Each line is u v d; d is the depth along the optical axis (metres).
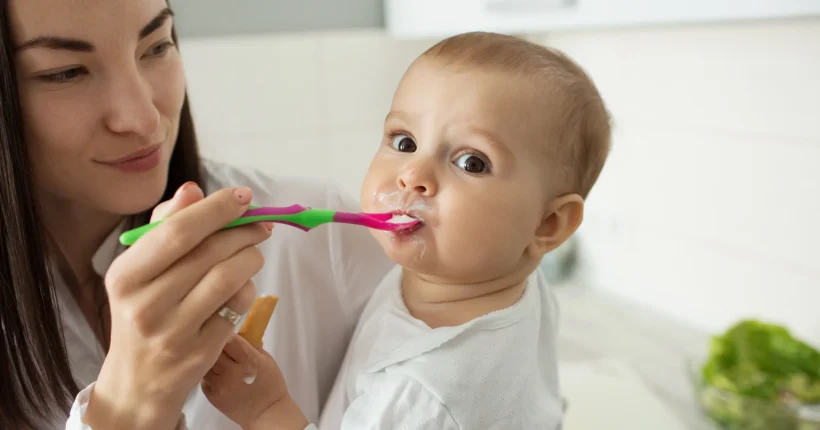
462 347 0.65
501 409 0.65
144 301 0.52
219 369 0.65
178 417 0.58
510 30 1.42
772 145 1.36
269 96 1.80
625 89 1.69
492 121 0.64
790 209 1.35
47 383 0.72
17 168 0.66
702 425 1.30
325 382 0.91
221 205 0.53
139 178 0.72
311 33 1.83
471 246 0.64
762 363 1.30
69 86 0.66
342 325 0.93
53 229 0.80
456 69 0.67
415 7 1.74
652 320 1.70
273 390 0.66
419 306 0.72
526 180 0.66
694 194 1.56
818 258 1.32
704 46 1.46
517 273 0.71
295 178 0.99
